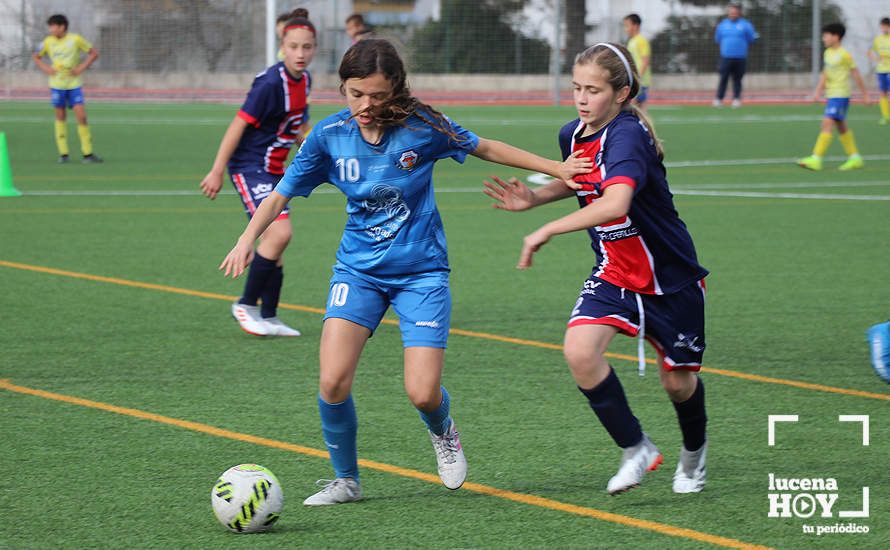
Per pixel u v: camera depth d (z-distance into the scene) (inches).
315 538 369.7
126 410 518.6
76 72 1621.6
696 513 392.8
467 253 960.3
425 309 392.2
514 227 1103.6
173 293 789.9
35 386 558.3
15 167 1573.6
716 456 457.1
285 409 522.6
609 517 388.5
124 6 3176.7
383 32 3166.8
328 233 1055.6
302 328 690.2
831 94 1546.5
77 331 676.1
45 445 467.2
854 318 713.6
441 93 3235.7
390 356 624.7
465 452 460.4
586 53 379.2
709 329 685.3
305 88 669.9
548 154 1738.4
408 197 390.3
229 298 775.7
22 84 3179.1
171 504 400.5
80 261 905.5
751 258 929.5
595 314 390.0
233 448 465.4
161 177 1480.1
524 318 718.5
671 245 386.6
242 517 369.1
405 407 526.0
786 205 1242.6
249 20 3208.7
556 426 495.5
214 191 663.1
